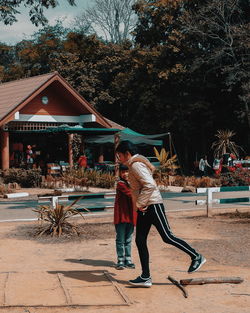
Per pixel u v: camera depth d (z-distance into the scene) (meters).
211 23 35.62
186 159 41.16
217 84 39.19
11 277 6.57
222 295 5.86
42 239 9.70
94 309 5.36
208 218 12.21
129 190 7.16
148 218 6.12
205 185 24.28
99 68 46.31
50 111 29.98
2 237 9.99
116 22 56.75
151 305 5.51
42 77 29.84
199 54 38.25
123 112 47.38
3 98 29.47
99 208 11.62
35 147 30.94
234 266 7.28
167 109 39.19
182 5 39.81
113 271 7.07
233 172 19.73
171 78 38.28
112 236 9.91
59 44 53.66
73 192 21.09
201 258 6.23
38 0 26.70
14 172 23.88
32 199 18.66
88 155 34.44
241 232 10.05
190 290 6.07
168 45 38.47
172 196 18.62
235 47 35.19
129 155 6.16
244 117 36.91
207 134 42.72
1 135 27.11
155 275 6.82
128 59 45.50
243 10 37.62
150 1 40.91
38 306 5.34
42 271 6.94
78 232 10.12
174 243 6.14
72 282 6.35
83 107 30.55
